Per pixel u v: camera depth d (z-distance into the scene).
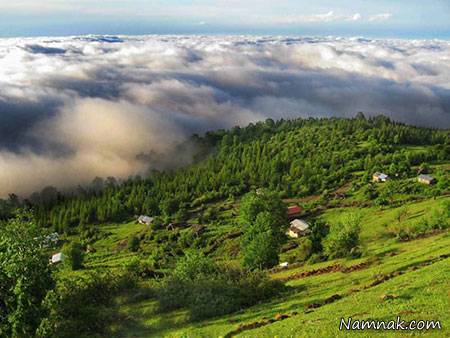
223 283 43.56
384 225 91.56
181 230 165.25
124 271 47.25
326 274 52.25
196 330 35.34
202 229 158.00
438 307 25.81
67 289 37.16
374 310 28.22
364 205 143.38
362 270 48.78
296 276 55.59
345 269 51.41
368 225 97.25
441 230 66.50
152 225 177.12
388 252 57.81
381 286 35.53
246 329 32.94
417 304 27.20
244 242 79.69
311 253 79.38
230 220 167.88
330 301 36.22
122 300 41.75
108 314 37.41
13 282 31.77
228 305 40.22
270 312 37.09
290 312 35.16
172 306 40.88
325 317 29.55
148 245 153.88
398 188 149.75
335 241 67.25
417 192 144.00
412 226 74.62
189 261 48.44
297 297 41.28
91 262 133.12
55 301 34.03
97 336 35.34
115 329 36.59
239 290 43.25
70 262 107.12
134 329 37.12
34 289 32.00
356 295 34.41
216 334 33.50
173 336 35.06
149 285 45.53
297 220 128.38
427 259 43.50
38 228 35.06
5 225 35.25
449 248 46.59
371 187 166.50
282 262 80.50
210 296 40.38
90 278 41.72
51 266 34.03
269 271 68.50
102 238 177.50
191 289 41.66
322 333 26.22
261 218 78.38
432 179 154.00
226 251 125.94
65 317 35.12
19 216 35.72
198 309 38.84
